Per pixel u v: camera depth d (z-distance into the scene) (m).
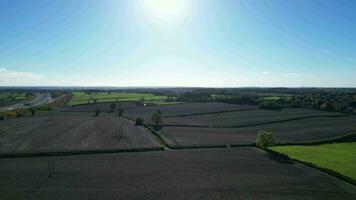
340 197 40.94
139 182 45.72
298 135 87.81
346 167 54.41
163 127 99.69
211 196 40.81
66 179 46.72
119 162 56.50
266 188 43.91
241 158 60.38
